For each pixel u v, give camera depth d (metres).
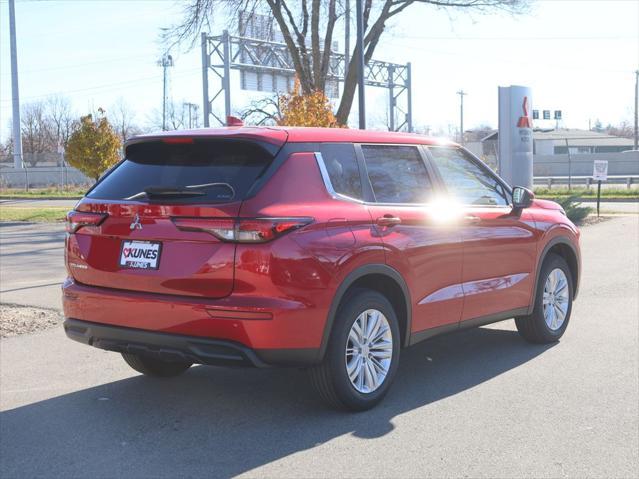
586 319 8.29
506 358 6.67
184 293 4.70
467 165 6.38
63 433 4.88
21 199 44.66
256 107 24.52
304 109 19.95
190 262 4.68
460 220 5.90
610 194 35.88
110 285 5.03
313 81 26.36
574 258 7.44
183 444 4.65
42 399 5.61
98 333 5.09
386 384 5.34
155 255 4.81
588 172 66.75
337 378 4.97
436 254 5.66
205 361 4.69
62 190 50.78
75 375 6.27
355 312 5.02
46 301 9.75
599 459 4.35
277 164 4.81
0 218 27.05
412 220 5.47
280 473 4.18
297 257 4.64
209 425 5.00
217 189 4.73
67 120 96.19
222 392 5.75
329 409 5.29
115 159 36.28
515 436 4.73
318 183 4.96
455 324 5.96
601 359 6.59
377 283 5.44
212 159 4.96
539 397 5.52
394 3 26.11
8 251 16.94
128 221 4.91
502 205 6.59
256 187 4.67
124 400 5.57
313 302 4.71
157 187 4.81
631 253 14.12
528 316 6.97
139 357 5.93
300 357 4.73
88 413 5.28
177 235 4.72
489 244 6.18
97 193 5.22
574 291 7.54
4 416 5.23
